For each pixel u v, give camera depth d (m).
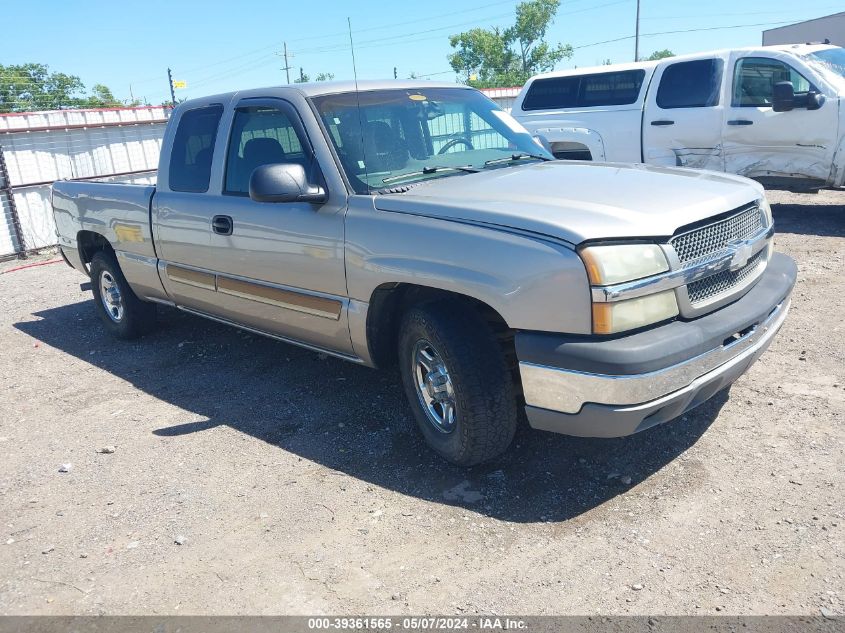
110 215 5.91
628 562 2.95
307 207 4.14
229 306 4.98
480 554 3.09
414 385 3.86
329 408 4.66
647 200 3.38
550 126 10.62
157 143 15.07
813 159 8.59
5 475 4.13
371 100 4.42
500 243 3.23
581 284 2.99
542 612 2.71
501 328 3.75
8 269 11.12
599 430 3.12
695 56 9.43
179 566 3.17
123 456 4.25
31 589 3.09
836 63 8.85
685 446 3.81
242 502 3.64
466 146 4.60
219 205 4.75
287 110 4.32
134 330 6.34
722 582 2.78
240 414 4.70
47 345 6.67
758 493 3.33
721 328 3.24
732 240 3.51
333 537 3.29
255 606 2.87
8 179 12.01
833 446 3.67
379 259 3.73
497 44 61.16
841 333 5.20
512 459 3.84
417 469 3.83
